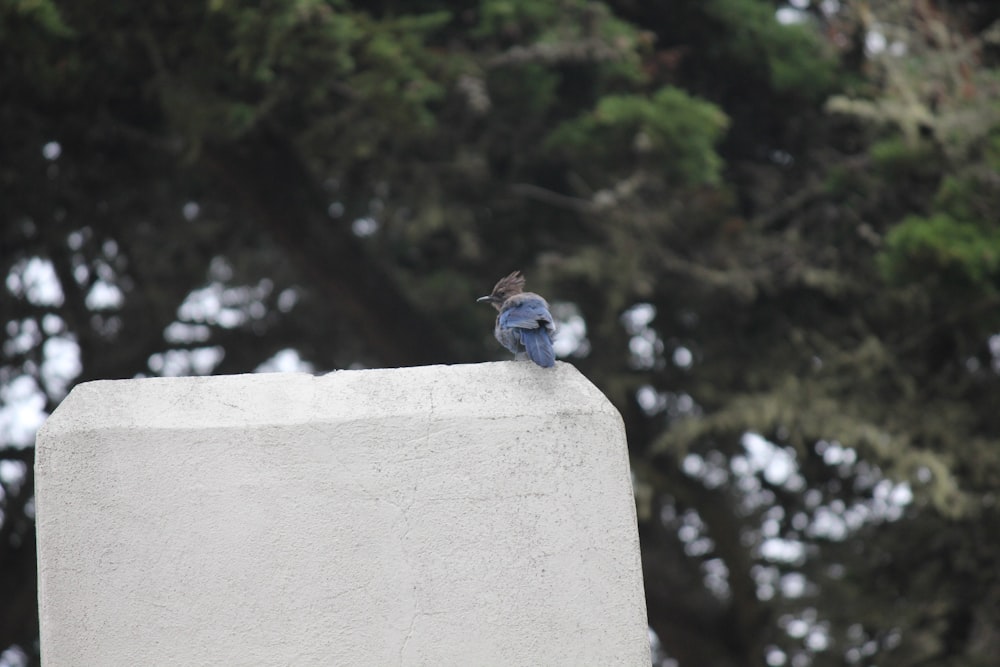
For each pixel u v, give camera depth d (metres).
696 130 15.40
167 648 5.52
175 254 19.08
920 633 16.38
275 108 15.62
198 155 15.91
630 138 15.45
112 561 5.59
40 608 5.55
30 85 14.97
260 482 5.73
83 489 5.67
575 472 5.80
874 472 17.41
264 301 20.52
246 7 13.96
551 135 16.23
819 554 17.91
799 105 18.50
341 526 5.69
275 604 5.58
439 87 15.03
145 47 15.10
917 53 17.09
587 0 16.88
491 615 5.61
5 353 17.77
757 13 18.23
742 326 17.61
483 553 5.68
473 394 5.95
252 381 5.97
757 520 19.05
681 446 15.48
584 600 5.64
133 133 16.80
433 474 5.77
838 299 17.47
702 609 19.56
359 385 5.97
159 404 5.85
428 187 16.69
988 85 16.38
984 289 14.63
